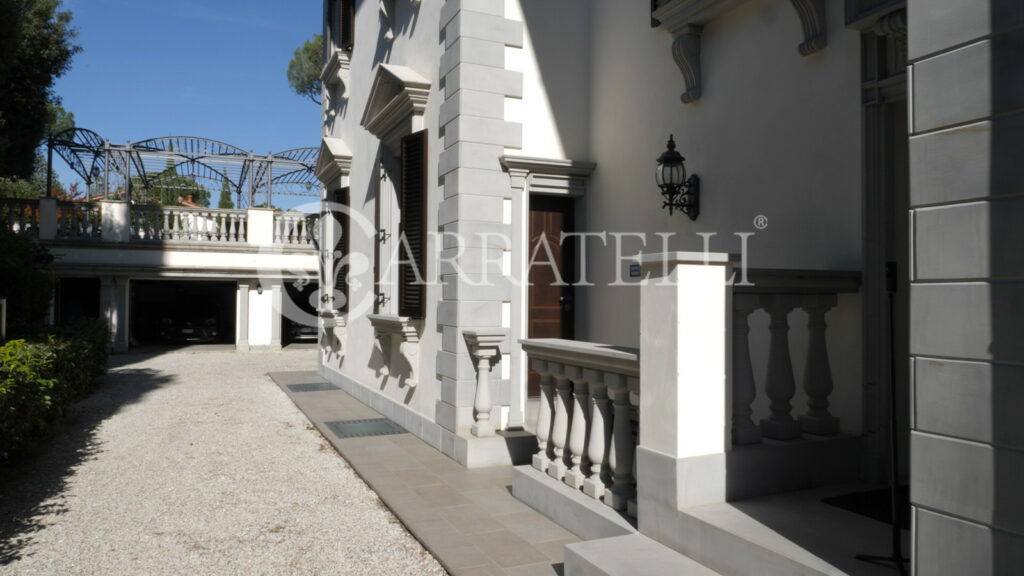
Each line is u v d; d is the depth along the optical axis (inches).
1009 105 72.6
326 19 479.2
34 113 549.6
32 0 513.7
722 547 113.1
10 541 162.9
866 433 150.5
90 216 626.5
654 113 228.7
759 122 186.4
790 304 145.9
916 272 82.3
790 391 144.1
